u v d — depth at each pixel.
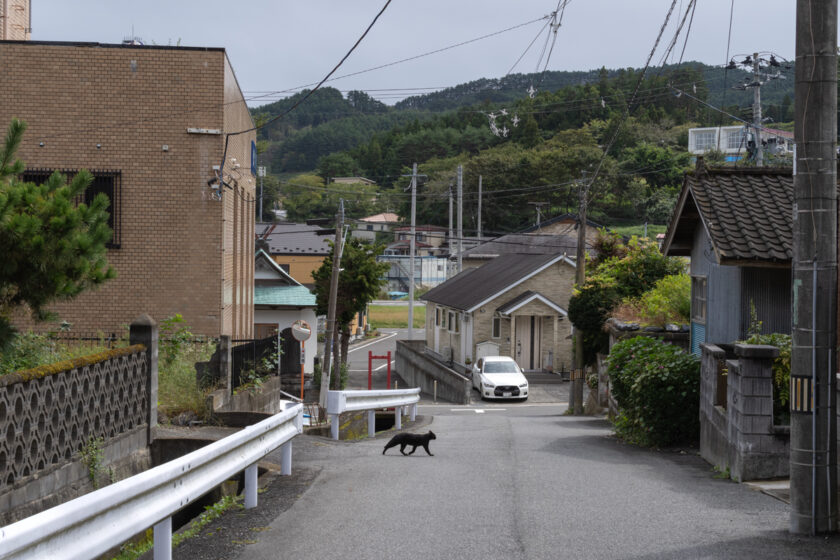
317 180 106.06
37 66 19.61
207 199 19.89
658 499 7.91
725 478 9.33
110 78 19.70
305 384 34.03
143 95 19.78
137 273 19.84
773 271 11.77
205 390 13.95
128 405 9.64
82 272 8.51
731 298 12.30
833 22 6.10
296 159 148.25
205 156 19.89
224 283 20.44
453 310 42.88
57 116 19.66
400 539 6.23
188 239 19.86
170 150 19.81
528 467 10.41
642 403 12.73
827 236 6.14
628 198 69.62
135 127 19.78
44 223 8.34
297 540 6.20
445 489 8.54
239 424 13.17
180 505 5.50
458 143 95.56
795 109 6.21
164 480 5.19
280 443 8.28
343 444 13.36
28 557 3.71
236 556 5.75
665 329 18.69
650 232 63.59
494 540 6.20
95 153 19.72
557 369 39.00
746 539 6.12
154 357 10.29
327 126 151.75
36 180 19.62
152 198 19.84
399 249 101.56
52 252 8.22
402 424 18.00
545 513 7.22
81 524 4.23
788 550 5.79
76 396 8.16
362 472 9.77
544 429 17.70
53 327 19.23
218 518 6.98
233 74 21.78
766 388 8.84
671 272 25.33
